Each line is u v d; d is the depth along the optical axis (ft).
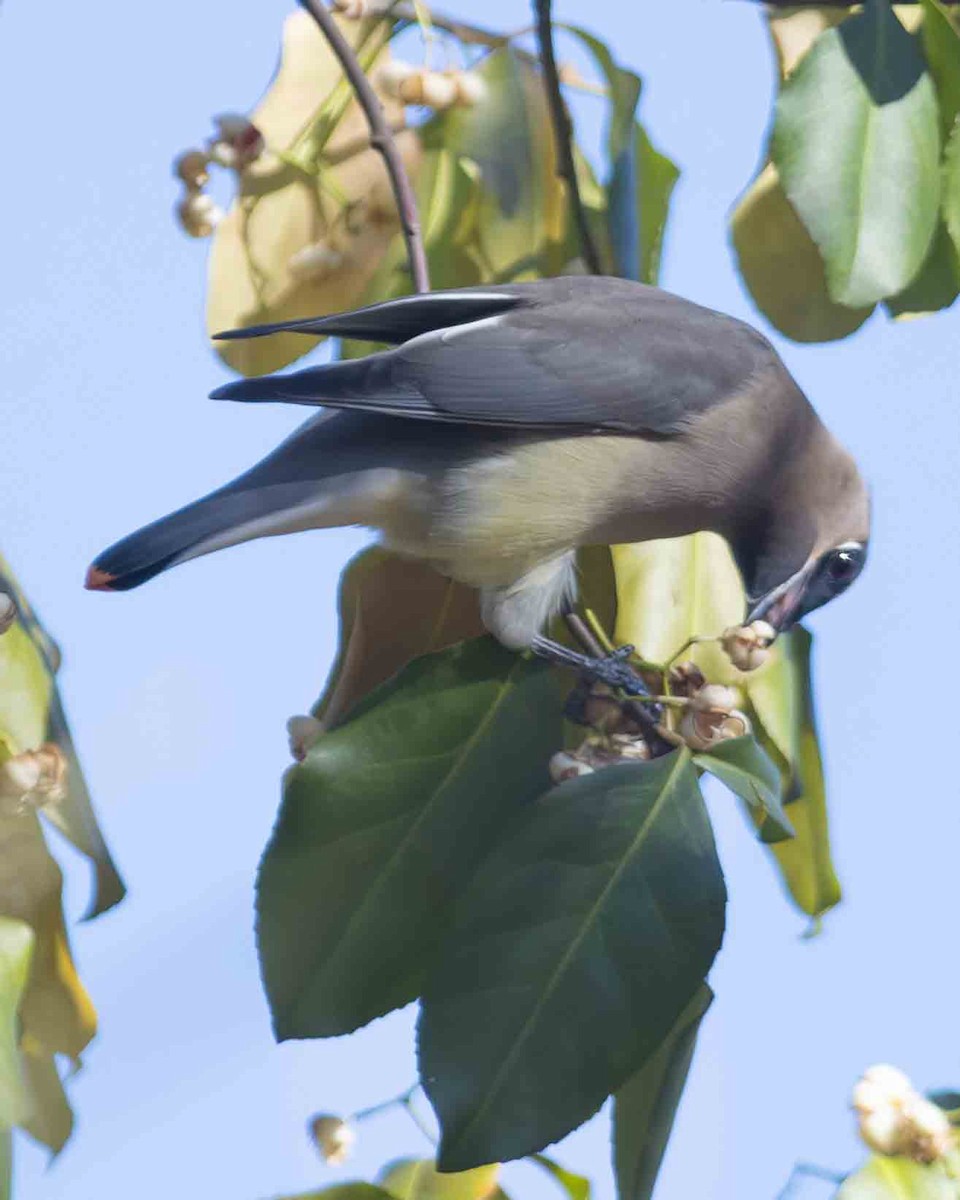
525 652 21.61
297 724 22.57
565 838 19.56
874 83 22.40
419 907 20.22
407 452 25.25
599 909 19.17
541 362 25.84
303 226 27.07
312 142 27.22
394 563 25.53
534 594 25.72
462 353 25.31
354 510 24.97
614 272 27.91
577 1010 18.71
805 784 24.61
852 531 29.99
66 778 20.30
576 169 27.89
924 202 22.29
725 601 25.93
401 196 25.72
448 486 25.26
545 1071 18.44
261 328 24.17
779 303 25.71
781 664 24.85
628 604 25.46
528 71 27.68
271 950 19.71
